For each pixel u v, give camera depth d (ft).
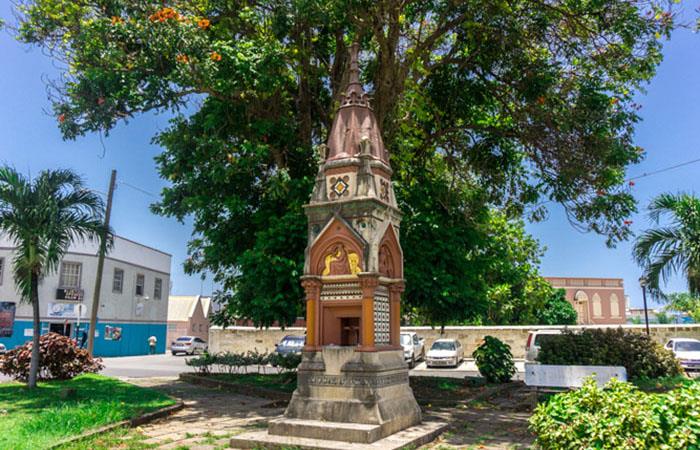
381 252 32.65
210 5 47.09
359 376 29.22
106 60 40.75
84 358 57.88
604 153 48.75
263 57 42.32
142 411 36.17
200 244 57.62
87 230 47.62
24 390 46.57
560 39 49.65
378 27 45.03
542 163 54.08
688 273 50.21
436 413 38.99
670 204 51.19
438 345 95.25
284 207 48.47
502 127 56.75
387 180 34.50
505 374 57.11
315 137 58.29
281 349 95.81
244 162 44.47
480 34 50.01
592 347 52.54
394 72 49.01
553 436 18.11
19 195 44.86
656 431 16.60
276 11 43.50
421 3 49.44
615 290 189.98
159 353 145.18
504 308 105.29
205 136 45.42
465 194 57.36
